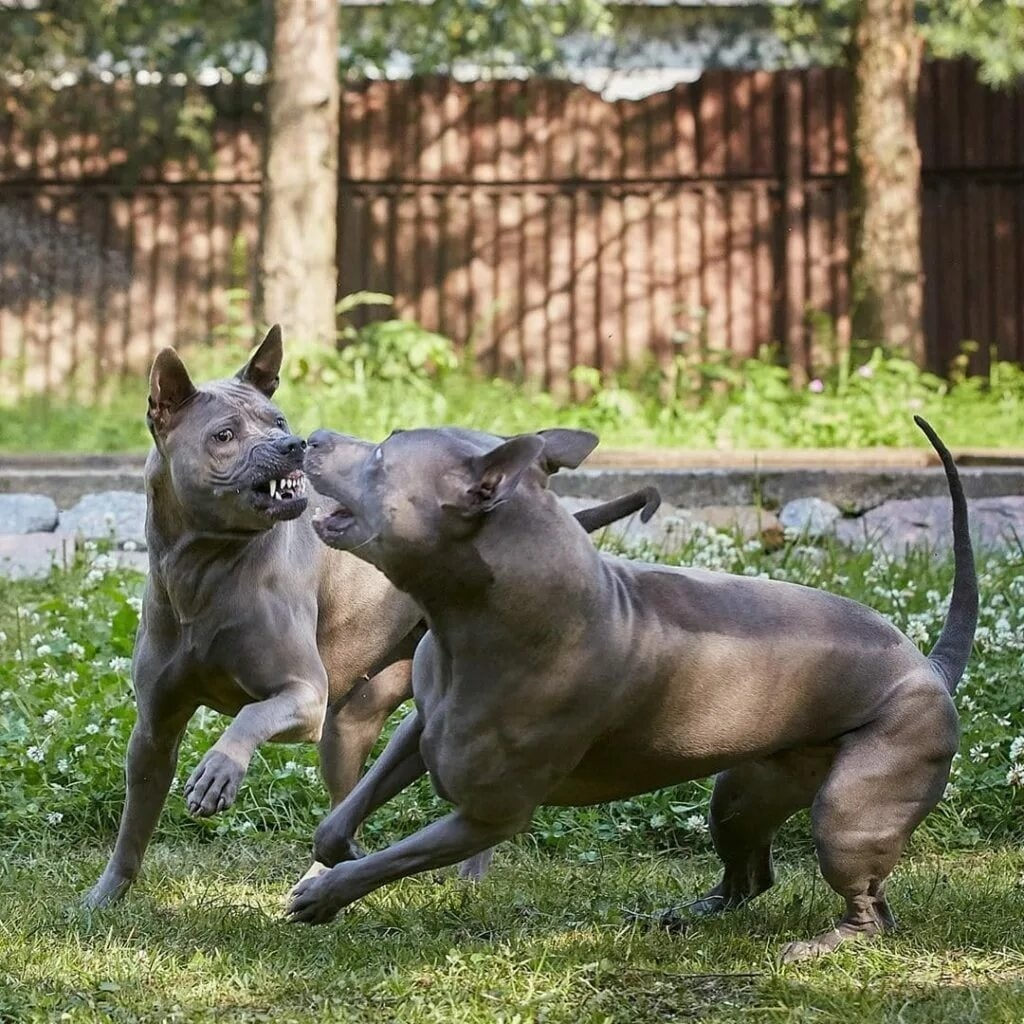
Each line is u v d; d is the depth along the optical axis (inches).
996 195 1093.8
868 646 323.3
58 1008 278.8
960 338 1092.5
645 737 310.5
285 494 326.3
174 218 1115.3
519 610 291.0
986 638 483.8
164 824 420.5
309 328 943.0
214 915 339.3
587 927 339.0
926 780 321.1
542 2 1142.3
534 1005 283.0
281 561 339.3
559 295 1101.1
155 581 336.8
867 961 311.6
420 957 311.6
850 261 1017.5
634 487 668.1
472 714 296.2
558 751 299.9
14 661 494.3
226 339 1096.2
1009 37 1069.8
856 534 659.4
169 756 348.8
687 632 310.0
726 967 310.5
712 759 317.1
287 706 325.7
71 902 349.4
